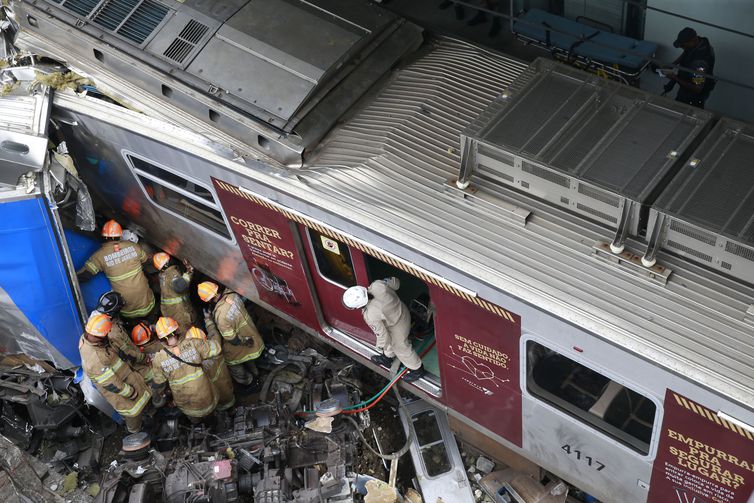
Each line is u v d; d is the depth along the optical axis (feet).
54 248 29.32
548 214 22.12
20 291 29.86
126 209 33.53
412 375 28.02
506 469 29.58
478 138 22.15
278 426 30.25
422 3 38.88
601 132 21.97
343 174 24.49
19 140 28.73
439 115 25.25
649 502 23.65
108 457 32.27
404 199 23.40
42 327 31.19
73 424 32.83
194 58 26.73
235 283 32.71
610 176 20.72
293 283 29.14
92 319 29.09
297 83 25.43
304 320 31.12
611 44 30.60
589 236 21.47
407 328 26.43
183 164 27.58
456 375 25.77
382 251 23.43
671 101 22.12
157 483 28.48
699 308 19.69
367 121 25.73
